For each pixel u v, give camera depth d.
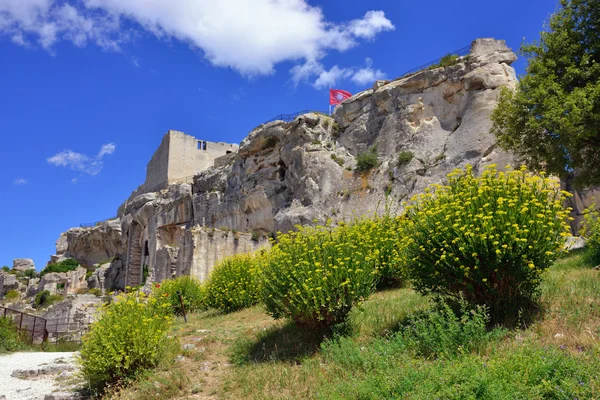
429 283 8.34
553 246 7.32
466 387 4.94
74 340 21.83
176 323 15.99
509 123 19.94
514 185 8.14
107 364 8.98
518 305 7.72
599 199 22.69
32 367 12.53
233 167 43.34
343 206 32.06
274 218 35.47
